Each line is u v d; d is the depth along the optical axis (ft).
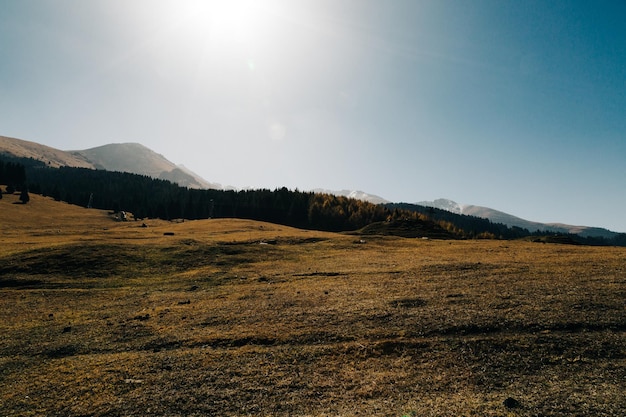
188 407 53.47
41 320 101.14
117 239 243.60
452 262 165.07
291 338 77.71
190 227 353.92
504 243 268.00
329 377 60.80
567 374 57.98
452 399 52.24
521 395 52.42
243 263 186.80
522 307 88.33
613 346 66.23
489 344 69.72
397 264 169.48
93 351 77.00
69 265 169.17
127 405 54.49
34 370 68.49
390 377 59.93
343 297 109.09
